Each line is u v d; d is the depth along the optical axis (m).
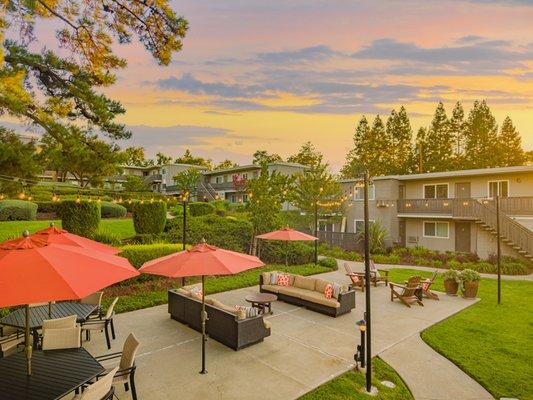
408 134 56.81
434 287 15.46
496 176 24.17
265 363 7.41
